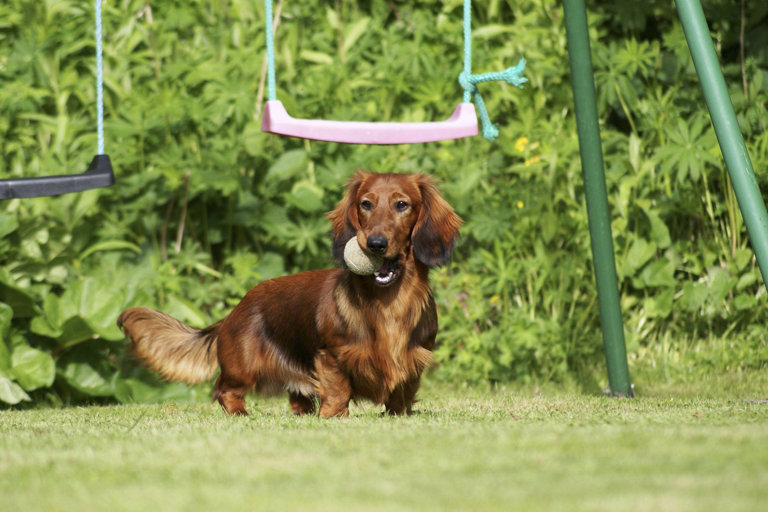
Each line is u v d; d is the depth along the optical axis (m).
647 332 10.95
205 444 4.77
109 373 9.90
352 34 11.75
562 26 11.66
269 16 6.77
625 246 10.80
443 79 11.34
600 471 3.85
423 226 6.70
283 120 6.59
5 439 5.36
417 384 6.95
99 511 3.32
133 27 11.23
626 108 11.41
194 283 10.46
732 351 10.60
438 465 4.03
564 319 10.87
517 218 10.84
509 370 10.57
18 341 9.49
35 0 11.16
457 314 10.76
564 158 10.83
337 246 6.88
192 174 10.52
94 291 9.71
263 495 3.53
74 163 10.21
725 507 3.18
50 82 10.88
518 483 3.65
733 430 4.91
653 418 5.93
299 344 7.20
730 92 11.48
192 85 10.94
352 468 4.02
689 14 7.38
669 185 11.12
